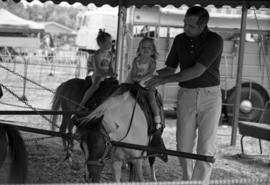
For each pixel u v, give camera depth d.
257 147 11.62
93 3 11.73
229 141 12.08
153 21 14.91
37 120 13.39
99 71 8.10
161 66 14.78
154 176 7.59
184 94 5.69
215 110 5.59
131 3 11.67
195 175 5.53
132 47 14.55
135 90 5.61
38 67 25.47
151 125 5.79
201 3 11.24
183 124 5.74
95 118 4.97
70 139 5.21
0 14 29.95
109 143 4.88
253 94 14.90
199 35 5.46
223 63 14.97
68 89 9.07
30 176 7.49
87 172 4.72
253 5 10.96
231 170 8.98
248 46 14.95
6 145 4.91
